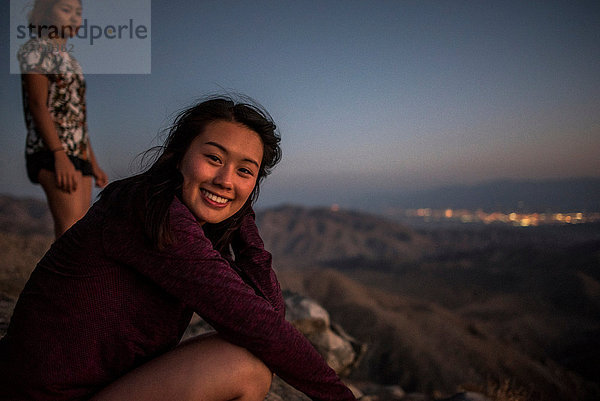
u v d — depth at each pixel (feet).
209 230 4.91
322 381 3.86
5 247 21.65
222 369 3.74
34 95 7.10
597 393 79.56
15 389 3.66
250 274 4.90
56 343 3.61
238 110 3.95
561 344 233.14
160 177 3.79
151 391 3.66
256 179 4.21
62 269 3.62
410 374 156.87
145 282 3.69
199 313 3.62
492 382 16.74
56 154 7.22
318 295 238.48
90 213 3.77
